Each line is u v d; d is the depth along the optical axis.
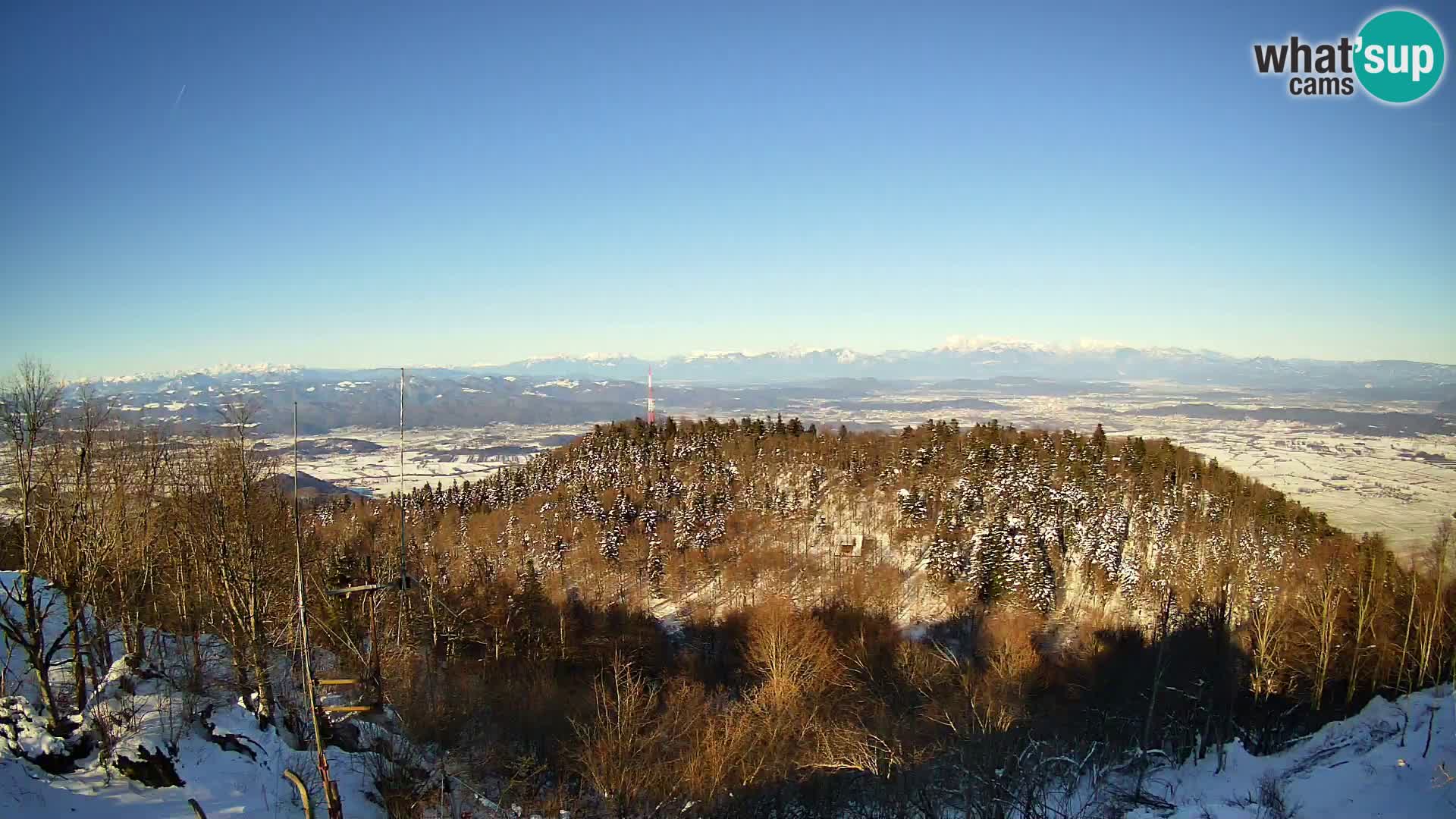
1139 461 92.00
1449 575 60.31
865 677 54.22
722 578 75.25
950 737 42.38
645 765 35.31
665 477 95.50
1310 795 36.47
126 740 26.77
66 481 32.38
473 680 44.50
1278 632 52.28
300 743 31.41
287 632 36.59
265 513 35.59
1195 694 50.34
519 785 35.34
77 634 28.72
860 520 88.38
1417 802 33.03
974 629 64.19
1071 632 64.38
